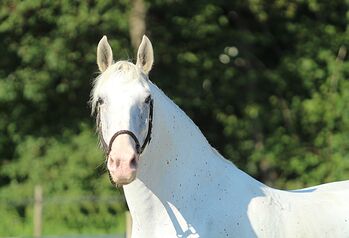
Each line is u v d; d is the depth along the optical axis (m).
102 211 17.06
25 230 16.73
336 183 5.96
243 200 5.23
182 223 5.09
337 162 16.12
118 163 4.63
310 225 5.39
